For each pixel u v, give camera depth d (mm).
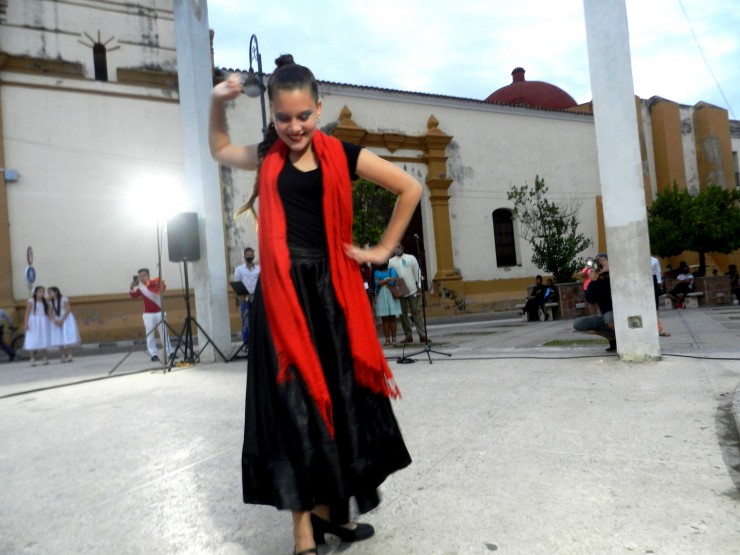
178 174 15922
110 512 2445
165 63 15992
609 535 1945
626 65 5242
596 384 4453
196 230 8047
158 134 15766
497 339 9000
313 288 1820
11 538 2230
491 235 21953
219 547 2055
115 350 13109
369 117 19844
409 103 20656
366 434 1836
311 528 1840
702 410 3469
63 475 3006
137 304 15117
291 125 1731
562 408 3742
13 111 14141
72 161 14711
